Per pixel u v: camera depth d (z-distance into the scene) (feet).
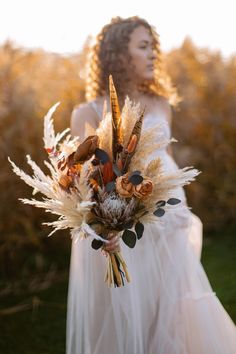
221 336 10.75
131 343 10.59
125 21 12.14
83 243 11.05
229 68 27.99
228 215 25.07
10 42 23.25
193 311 10.72
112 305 10.67
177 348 10.54
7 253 20.15
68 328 11.41
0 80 21.13
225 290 17.56
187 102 24.57
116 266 9.59
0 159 19.83
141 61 11.98
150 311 10.83
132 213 9.31
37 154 20.24
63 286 19.11
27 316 16.75
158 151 11.56
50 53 24.23
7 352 14.43
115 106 9.43
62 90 22.27
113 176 9.36
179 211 11.15
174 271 10.82
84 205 8.75
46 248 21.24
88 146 9.16
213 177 25.04
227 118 25.62
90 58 12.40
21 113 20.33
